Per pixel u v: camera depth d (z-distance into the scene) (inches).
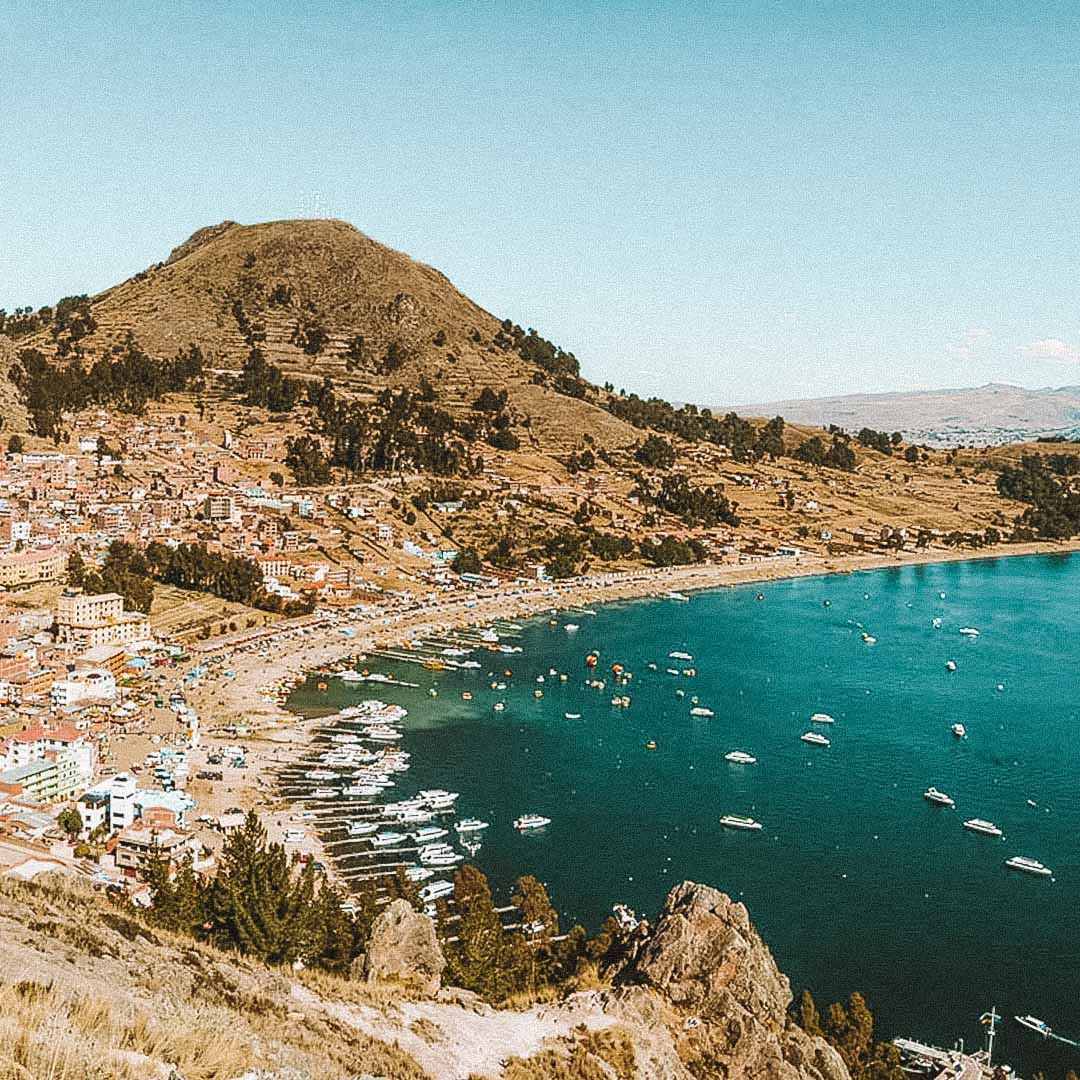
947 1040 3774.6
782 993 2465.6
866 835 5713.6
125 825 5418.3
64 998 1045.2
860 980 4160.9
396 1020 1857.8
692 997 2345.0
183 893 2795.3
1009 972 4254.4
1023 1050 3735.2
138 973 1556.3
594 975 2549.2
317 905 2987.2
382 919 2472.9
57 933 1614.2
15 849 4921.3
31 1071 828.6
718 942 2429.9
